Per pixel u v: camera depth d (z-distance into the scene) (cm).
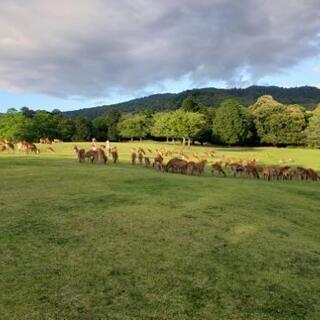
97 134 12600
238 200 1927
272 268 1120
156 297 898
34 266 992
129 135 11444
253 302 923
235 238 1324
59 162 3098
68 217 1391
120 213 1482
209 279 1009
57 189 1850
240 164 3541
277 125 10350
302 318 876
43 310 807
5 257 1030
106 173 2447
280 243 1329
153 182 2227
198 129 9044
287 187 2709
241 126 10100
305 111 11506
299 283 1048
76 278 949
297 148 10181
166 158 5216
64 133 11400
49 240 1166
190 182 2358
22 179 2086
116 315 813
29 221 1320
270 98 12075
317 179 3559
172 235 1289
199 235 1315
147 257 1100
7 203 1526
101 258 1068
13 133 9169
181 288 950
